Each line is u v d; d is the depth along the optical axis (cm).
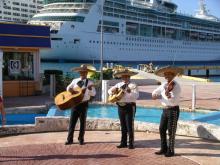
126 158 877
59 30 7656
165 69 877
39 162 848
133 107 958
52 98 2083
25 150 959
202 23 10381
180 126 1139
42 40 2216
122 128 973
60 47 7731
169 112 883
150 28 8981
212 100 2230
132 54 8594
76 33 7669
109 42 8081
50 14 7775
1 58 1864
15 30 2112
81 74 1005
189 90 2838
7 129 1159
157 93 903
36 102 1922
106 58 8094
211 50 10700
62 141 1063
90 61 7938
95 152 934
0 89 1866
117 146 979
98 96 2305
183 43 9838
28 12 12194
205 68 7444
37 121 1192
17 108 1719
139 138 1095
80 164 831
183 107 1916
